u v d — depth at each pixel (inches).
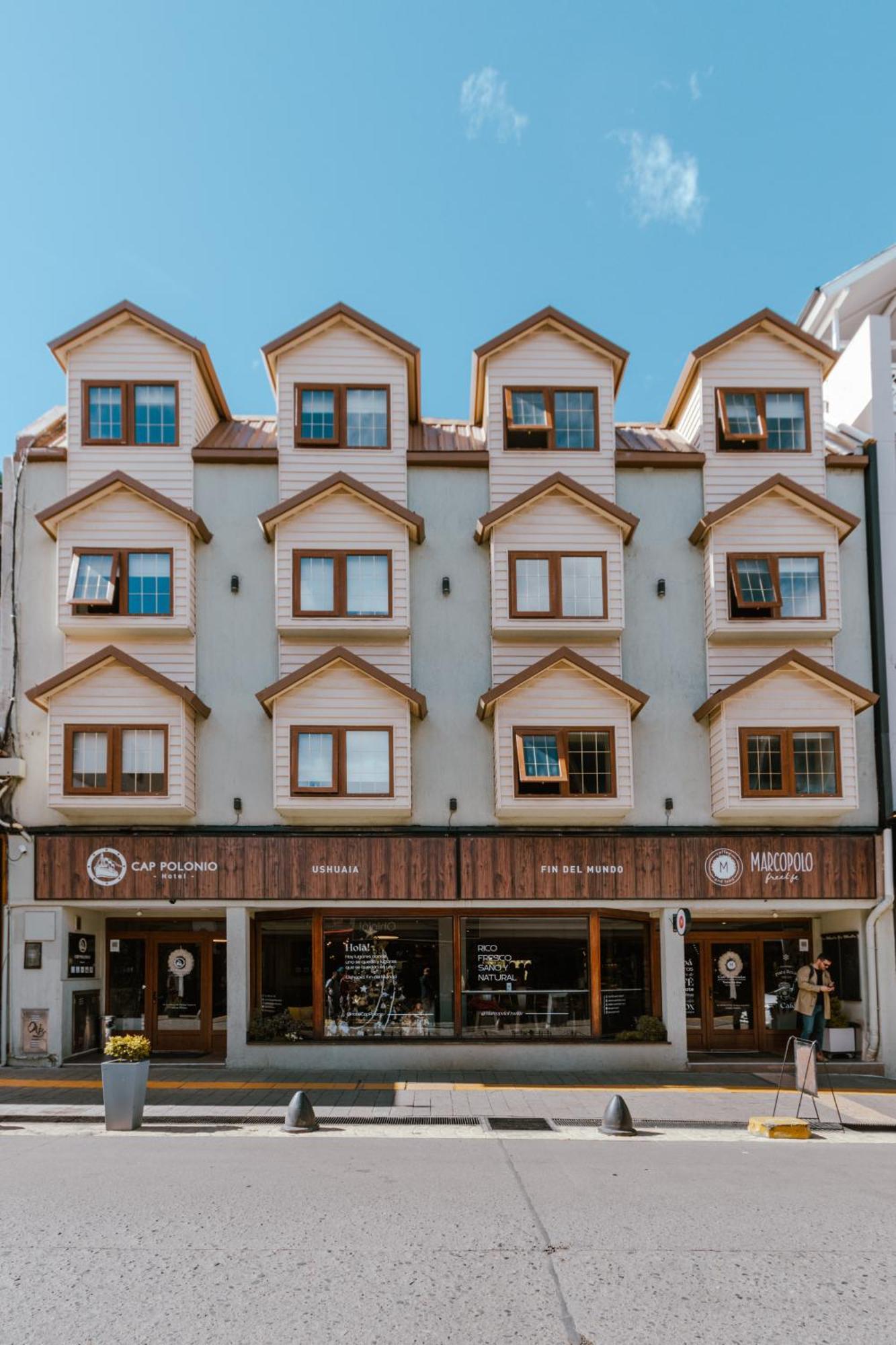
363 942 756.0
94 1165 428.1
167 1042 807.1
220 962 816.3
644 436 869.2
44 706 736.3
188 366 794.8
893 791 762.8
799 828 759.7
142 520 763.4
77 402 788.0
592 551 771.4
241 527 786.2
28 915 733.9
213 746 759.1
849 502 810.8
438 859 743.1
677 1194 385.7
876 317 833.5
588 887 743.7
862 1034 757.9
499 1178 411.5
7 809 744.3
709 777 768.9
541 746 741.9
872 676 789.9
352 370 800.9
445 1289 277.6
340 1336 245.1
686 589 794.2
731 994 830.5
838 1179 420.8
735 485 800.9
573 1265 298.5
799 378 813.9
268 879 738.2
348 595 763.4
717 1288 281.7
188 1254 303.7
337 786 729.0
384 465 791.1
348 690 743.1
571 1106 605.0
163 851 737.6
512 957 757.9
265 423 875.4
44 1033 725.3
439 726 765.9
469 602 784.3
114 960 816.3
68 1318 254.1
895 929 754.2
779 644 785.6
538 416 801.6
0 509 796.6
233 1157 449.1
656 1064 735.7
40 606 772.6
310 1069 723.4
